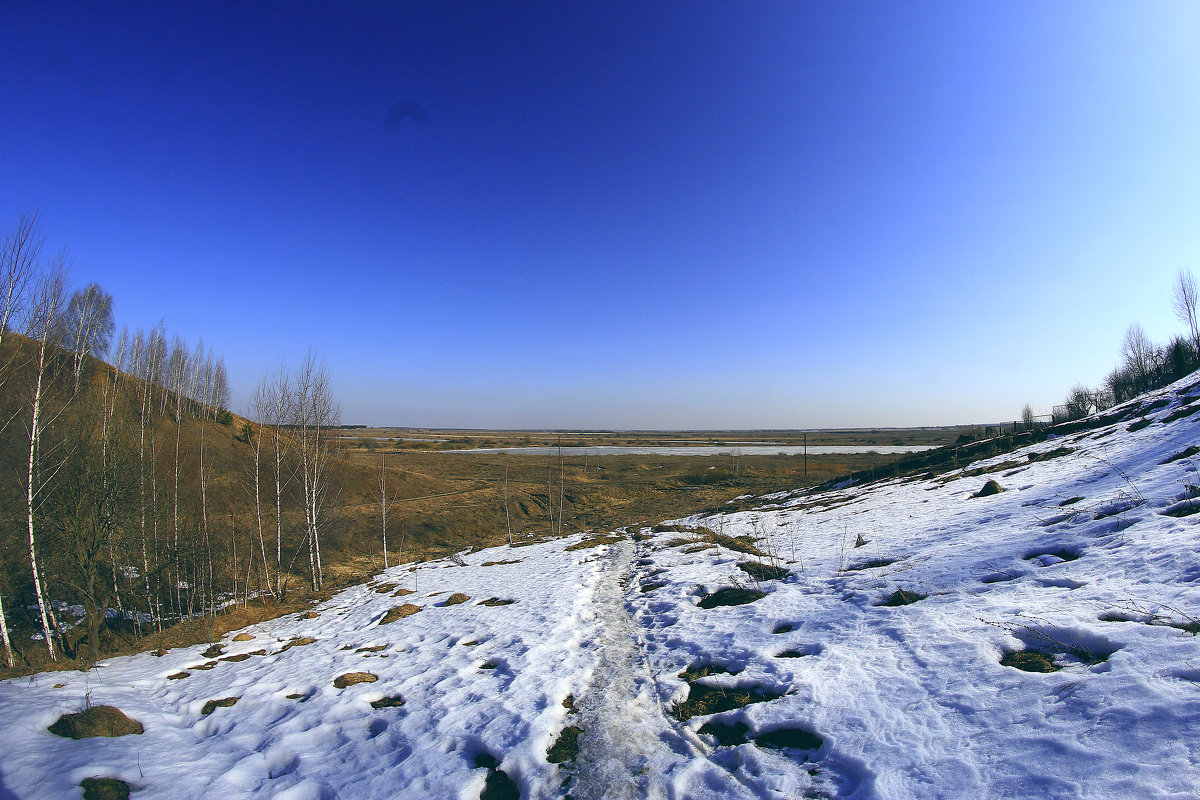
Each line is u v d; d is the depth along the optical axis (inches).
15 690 398.9
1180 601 218.5
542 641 420.2
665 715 274.5
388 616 598.2
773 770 205.0
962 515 531.5
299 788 245.9
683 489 2090.3
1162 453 493.0
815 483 1779.0
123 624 728.3
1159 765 142.2
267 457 1526.8
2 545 602.9
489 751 260.2
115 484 636.7
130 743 299.1
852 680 251.0
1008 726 184.4
